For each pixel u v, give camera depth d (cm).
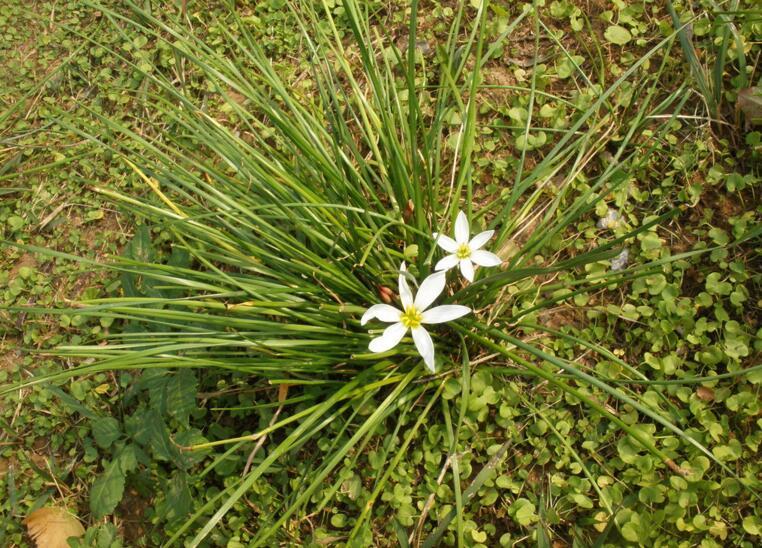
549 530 36
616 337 40
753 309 39
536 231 39
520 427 38
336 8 52
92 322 49
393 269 39
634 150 43
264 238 42
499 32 48
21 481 45
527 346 34
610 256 32
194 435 40
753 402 36
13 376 49
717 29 43
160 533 41
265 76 45
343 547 38
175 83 54
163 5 56
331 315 38
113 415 45
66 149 55
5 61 60
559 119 44
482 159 45
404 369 39
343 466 40
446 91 41
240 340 37
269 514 39
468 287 35
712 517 35
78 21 59
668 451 36
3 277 52
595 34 47
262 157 40
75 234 52
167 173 38
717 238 40
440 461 38
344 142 43
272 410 41
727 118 43
